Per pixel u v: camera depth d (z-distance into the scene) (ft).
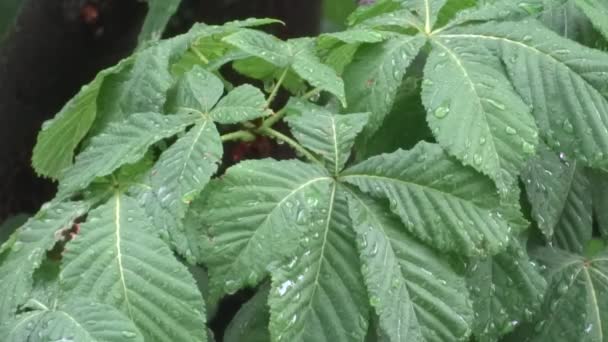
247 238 3.26
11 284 3.34
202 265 3.51
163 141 3.62
